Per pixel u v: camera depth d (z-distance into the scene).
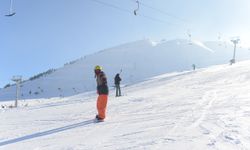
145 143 6.68
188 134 7.12
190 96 16.36
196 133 7.16
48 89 144.62
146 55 173.62
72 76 165.25
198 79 29.53
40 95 130.75
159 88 26.08
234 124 7.77
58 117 12.73
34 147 7.54
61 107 17.89
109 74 151.50
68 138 8.23
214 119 8.77
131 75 131.62
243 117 8.63
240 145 5.87
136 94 22.73
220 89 18.92
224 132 6.99
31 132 9.62
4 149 7.59
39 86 154.62
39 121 11.96
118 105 15.11
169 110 11.67
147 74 140.88
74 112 14.10
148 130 8.09
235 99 13.30
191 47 170.62
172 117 9.90
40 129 10.07
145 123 9.29
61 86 147.50
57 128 10.03
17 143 8.16
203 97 15.18
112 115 11.70
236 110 10.05
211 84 23.55
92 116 12.22
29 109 19.14
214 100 13.60
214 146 5.91
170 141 6.61
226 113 9.62
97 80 10.80
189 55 161.12
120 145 6.78
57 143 7.73
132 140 7.12
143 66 157.12
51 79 165.50
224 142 6.15
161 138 6.97
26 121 12.21
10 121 12.53
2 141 8.54
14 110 19.34
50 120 12.02
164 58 163.88
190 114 10.16
